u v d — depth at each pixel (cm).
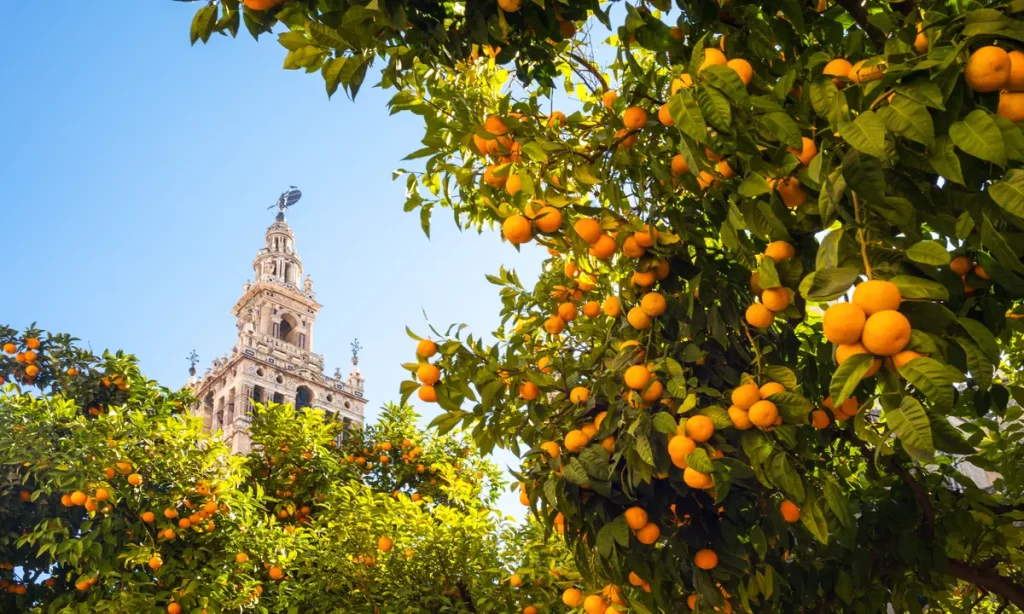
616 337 482
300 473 1633
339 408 7550
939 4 304
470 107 481
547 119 470
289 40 394
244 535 1241
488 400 468
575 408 482
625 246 420
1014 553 556
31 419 1195
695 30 386
